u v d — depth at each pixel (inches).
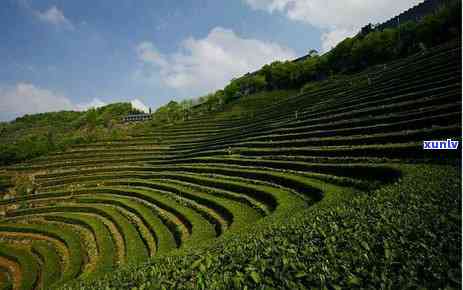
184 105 6220.5
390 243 366.0
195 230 1166.3
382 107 1610.5
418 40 3083.2
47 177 3125.0
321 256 367.9
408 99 1600.6
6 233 1898.4
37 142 4424.2
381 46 3506.4
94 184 2578.7
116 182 2429.9
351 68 3988.7
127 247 1293.1
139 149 3585.1
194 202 1520.7
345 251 370.0
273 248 416.8
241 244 507.2
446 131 1081.4
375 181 989.8
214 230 1155.3
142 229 1455.5
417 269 308.8
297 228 517.7
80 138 4429.1
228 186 1526.8
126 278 432.8
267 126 2583.7
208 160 2183.8
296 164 1444.4
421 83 1722.4
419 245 349.4
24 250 1660.9
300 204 1035.9
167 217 1449.3
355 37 4352.9
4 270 1520.7
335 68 4407.0
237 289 324.2
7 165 3907.5
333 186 1085.1
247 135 2532.0
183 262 450.9
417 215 437.4
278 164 1556.3
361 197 658.8
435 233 372.8
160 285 366.6
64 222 1902.1
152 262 557.6
